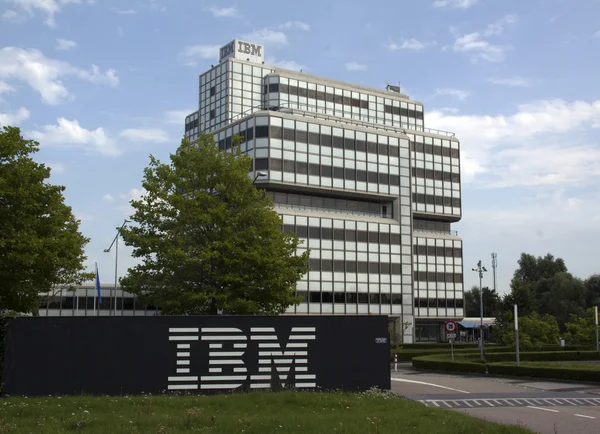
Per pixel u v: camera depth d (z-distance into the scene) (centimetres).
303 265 3581
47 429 1507
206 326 2375
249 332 2394
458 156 9962
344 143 7869
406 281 8138
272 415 1805
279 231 3566
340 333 2442
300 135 7538
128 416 1734
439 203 9638
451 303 9319
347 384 2420
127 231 3469
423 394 2812
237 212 3541
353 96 10712
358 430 1537
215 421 1639
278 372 2391
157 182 3556
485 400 2569
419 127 11212
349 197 7994
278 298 3422
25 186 2859
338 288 7550
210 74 12044
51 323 2312
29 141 3059
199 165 3562
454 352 6009
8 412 1791
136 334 2344
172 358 2347
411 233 8281
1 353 2341
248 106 11594
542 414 2138
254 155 7306
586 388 3128
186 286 3406
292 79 10325
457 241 9538
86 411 1739
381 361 2450
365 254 7838
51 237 2933
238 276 3334
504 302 6125
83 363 2308
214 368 2361
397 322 8038
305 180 7494
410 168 8419
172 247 3331
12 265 2714
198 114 12275
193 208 3419
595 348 6600
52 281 3166
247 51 12075
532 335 5822
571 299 10381
